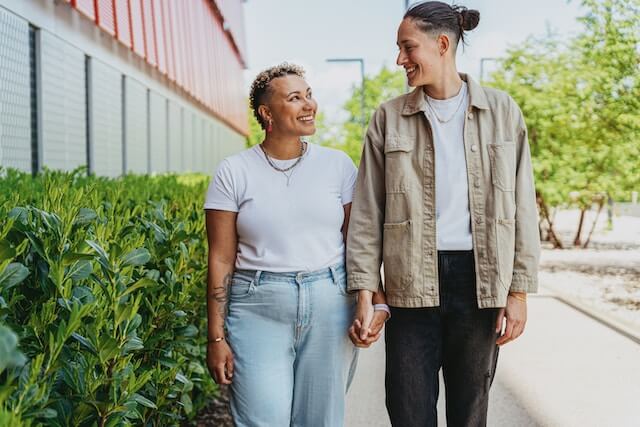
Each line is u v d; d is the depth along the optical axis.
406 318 3.04
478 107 2.95
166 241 3.45
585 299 9.52
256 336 2.93
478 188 2.94
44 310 2.27
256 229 2.93
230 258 3.04
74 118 11.32
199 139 25.81
